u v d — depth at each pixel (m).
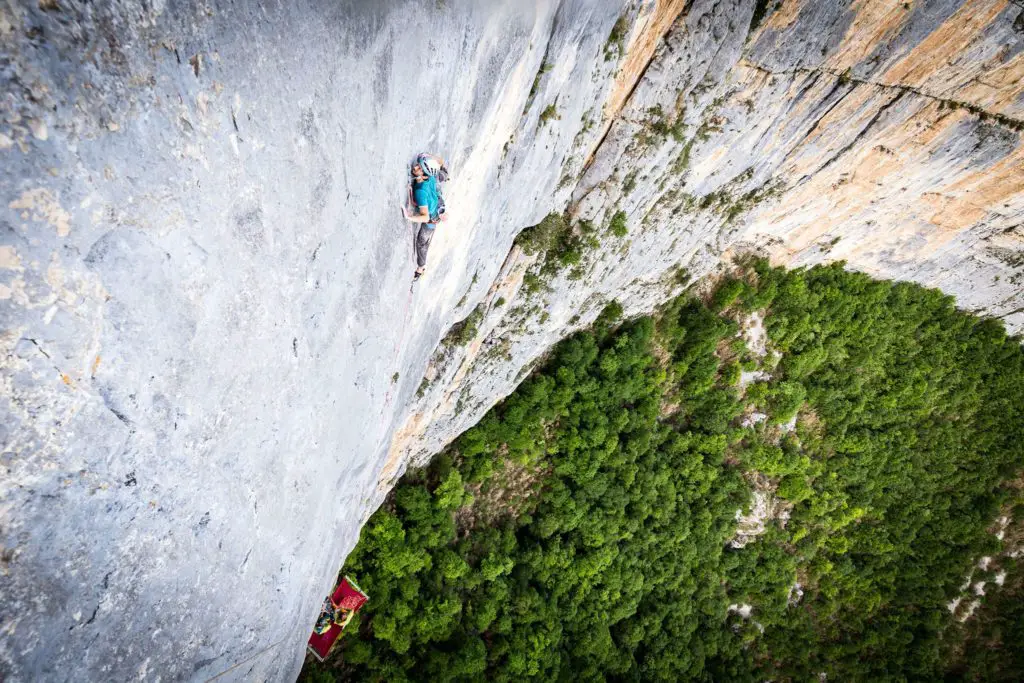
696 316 29.41
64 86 3.28
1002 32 14.84
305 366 6.52
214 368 5.03
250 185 4.81
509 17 8.05
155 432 4.57
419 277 9.23
